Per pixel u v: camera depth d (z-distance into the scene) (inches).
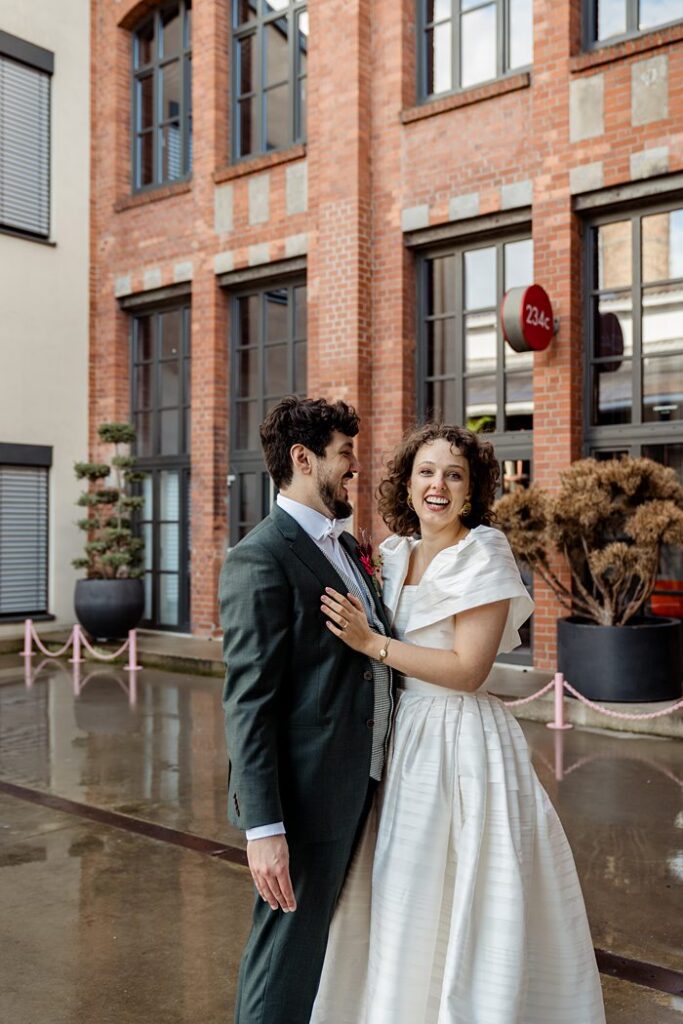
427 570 94.5
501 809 87.7
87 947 139.1
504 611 91.7
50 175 497.4
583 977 88.7
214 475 450.9
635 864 169.3
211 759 253.4
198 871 170.4
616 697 275.4
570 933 89.0
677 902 152.2
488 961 83.7
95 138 514.6
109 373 506.9
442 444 96.5
